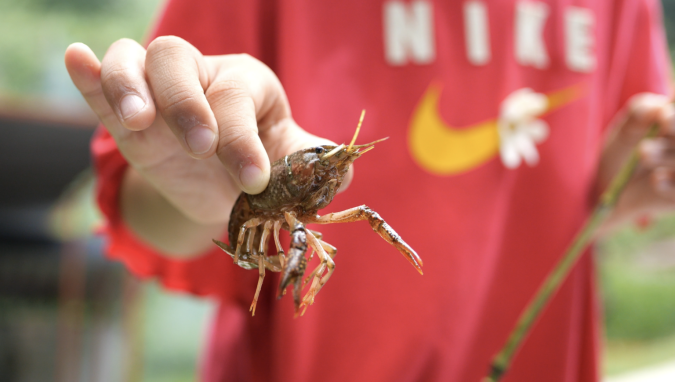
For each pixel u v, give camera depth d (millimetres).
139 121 337
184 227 473
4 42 1735
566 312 580
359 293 509
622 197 619
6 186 1084
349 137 508
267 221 367
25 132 1021
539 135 561
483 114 534
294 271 339
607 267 2957
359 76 513
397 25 519
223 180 391
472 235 524
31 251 1137
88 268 1159
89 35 2143
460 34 531
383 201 514
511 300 562
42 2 2068
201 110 336
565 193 575
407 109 518
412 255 364
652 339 2588
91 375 1156
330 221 368
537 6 567
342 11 509
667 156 553
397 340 508
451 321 516
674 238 3100
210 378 579
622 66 670
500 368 473
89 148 1083
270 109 386
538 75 573
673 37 3264
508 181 548
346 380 506
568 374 593
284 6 495
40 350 1110
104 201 486
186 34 485
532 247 567
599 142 646
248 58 384
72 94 1577
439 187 520
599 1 621
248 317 522
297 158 362
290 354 498
